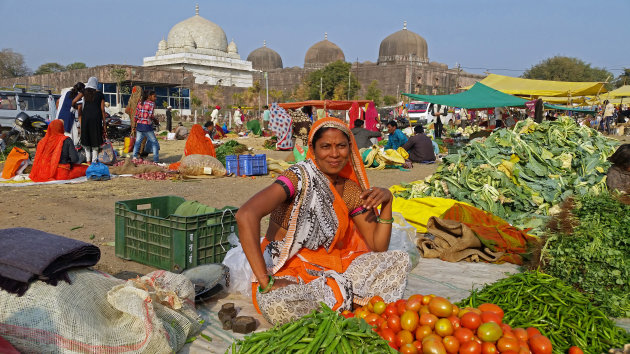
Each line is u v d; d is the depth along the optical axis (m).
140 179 10.52
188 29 67.31
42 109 19.91
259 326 3.43
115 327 2.85
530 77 78.00
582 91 20.66
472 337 2.58
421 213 6.27
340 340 2.46
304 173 3.17
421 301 2.88
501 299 3.37
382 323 2.84
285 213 3.34
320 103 18.86
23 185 9.27
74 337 2.63
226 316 3.43
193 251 4.42
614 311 3.73
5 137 15.75
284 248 3.22
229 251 4.30
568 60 76.38
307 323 2.62
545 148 8.01
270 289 3.10
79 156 10.55
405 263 3.49
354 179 3.54
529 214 6.73
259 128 27.47
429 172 12.62
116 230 5.02
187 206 5.21
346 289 3.17
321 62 83.12
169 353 2.88
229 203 8.17
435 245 5.44
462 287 4.36
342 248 3.62
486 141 8.12
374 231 3.56
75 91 12.04
